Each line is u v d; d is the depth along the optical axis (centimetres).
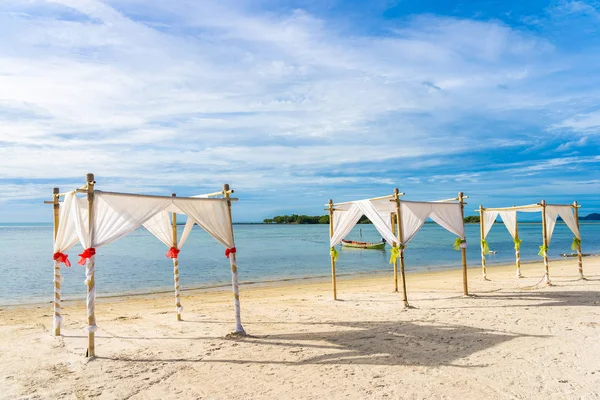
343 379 666
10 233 9556
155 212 857
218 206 953
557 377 647
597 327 934
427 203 1321
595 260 2820
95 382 675
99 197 807
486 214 1858
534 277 1862
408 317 1096
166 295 1705
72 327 1064
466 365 712
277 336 935
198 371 719
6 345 891
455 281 1844
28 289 1894
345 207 1486
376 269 2580
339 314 1162
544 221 1622
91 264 797
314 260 3152
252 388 639
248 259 3231
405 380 654
